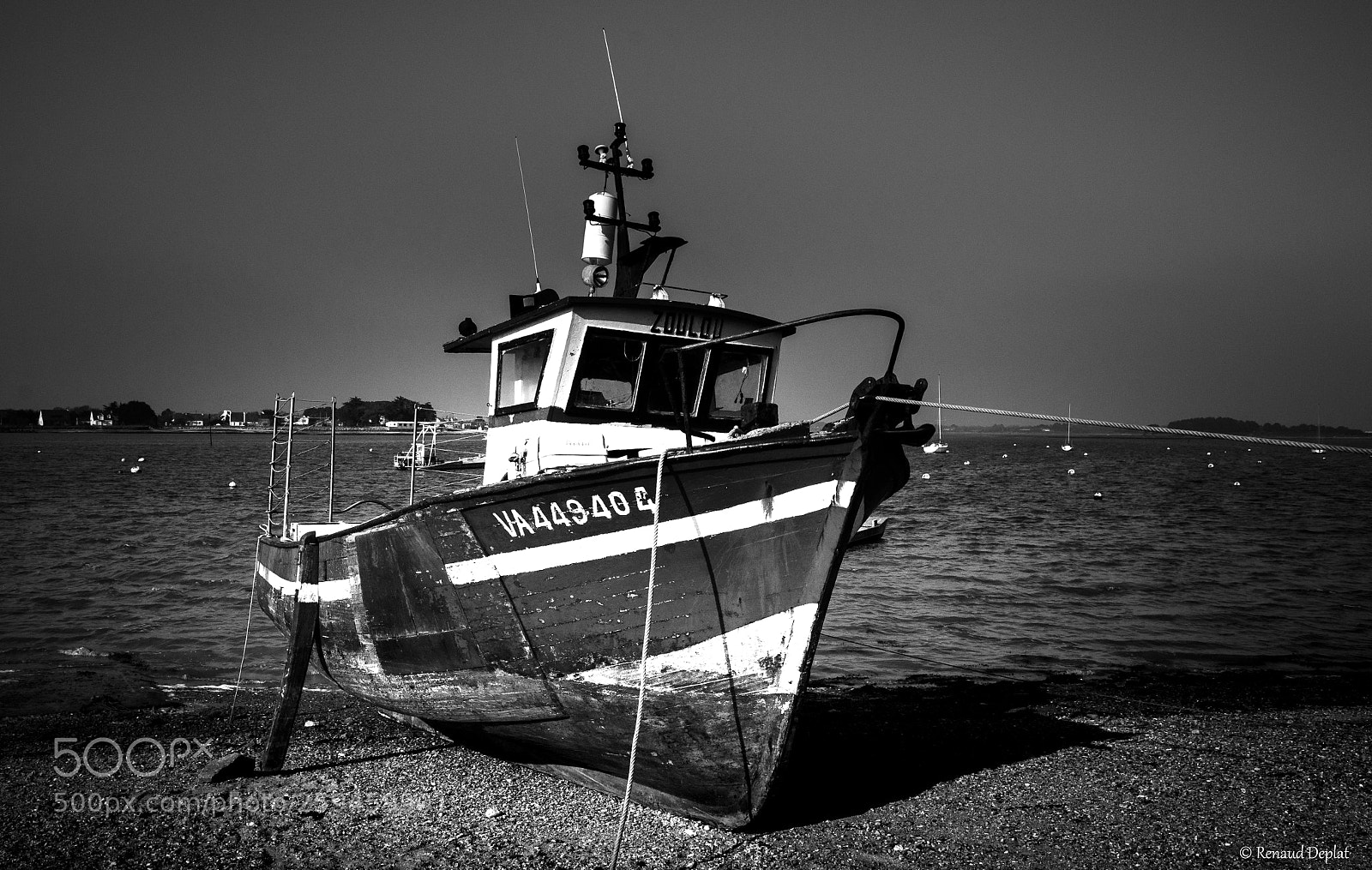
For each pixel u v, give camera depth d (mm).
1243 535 27359
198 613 14930
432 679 7070
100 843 5910
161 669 11398
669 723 5996
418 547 6465
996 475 68750
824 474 5508
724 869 5566
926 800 6754
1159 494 47031
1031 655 12641
